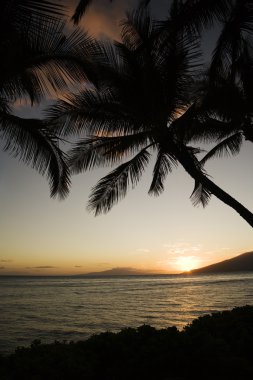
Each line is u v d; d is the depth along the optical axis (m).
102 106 9.02
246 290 57.25
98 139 10.12
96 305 36.78
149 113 9.21
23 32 4.97
